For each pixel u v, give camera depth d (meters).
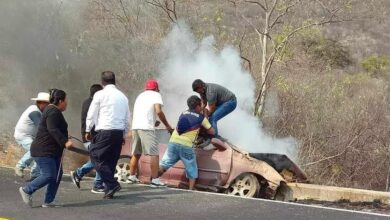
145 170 8.84
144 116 8.06
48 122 6.35
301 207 6.81
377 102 16.70
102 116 6.97
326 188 8.38
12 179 8.39
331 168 15.09
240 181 8.30
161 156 8.84
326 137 15.27
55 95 6.45
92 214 6.27
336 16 14.02
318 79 17.03
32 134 8.38
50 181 6.48
